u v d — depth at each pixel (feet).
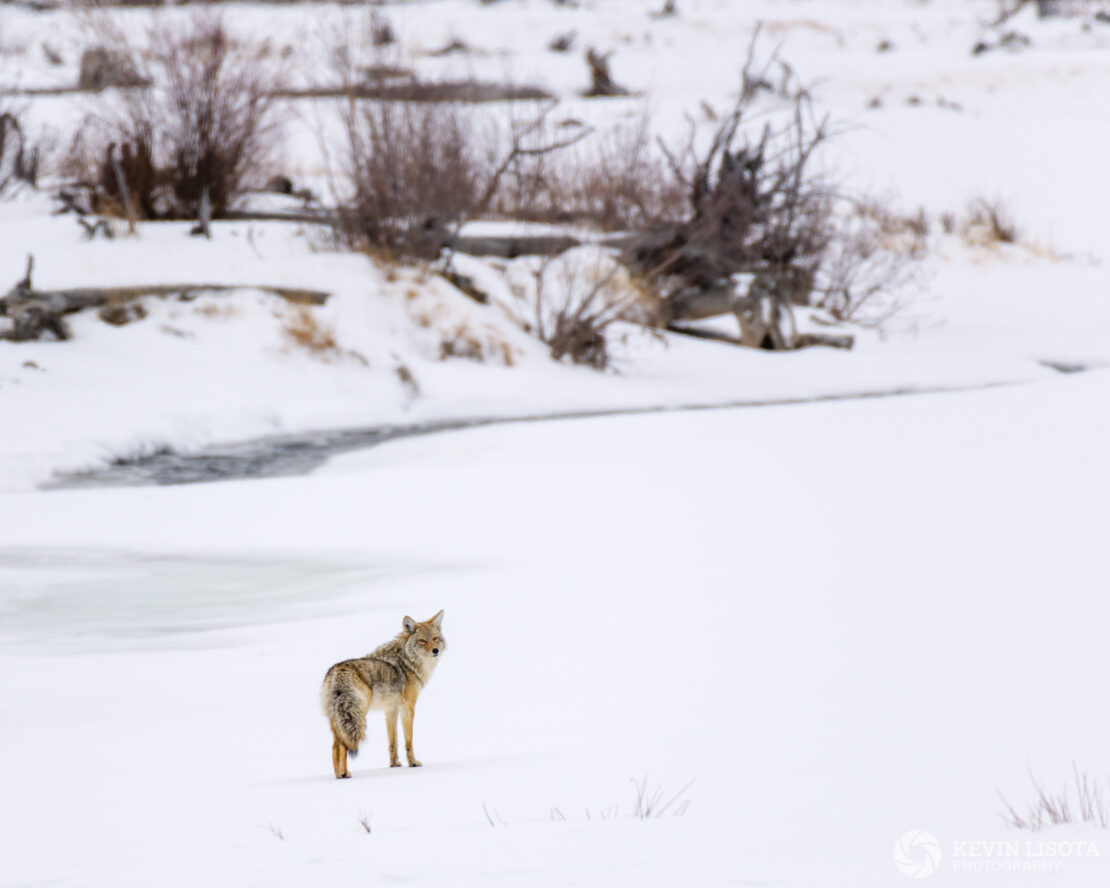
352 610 147.02
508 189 501.56
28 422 274.36
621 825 56.95
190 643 131.75
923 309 544.62
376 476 250.57
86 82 562.66
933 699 90.07
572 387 369.91
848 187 646.33
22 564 175.73
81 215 399.44
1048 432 270.05
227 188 426.92
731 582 152.05
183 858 55.16
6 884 52.29
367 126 434.71
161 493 234.79
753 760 74.13
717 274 461.78
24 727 95.45
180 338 334.03
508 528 197.67
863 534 178.91
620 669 111.96
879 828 54.13
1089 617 119.14
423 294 383.04
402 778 76.69
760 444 276.82
